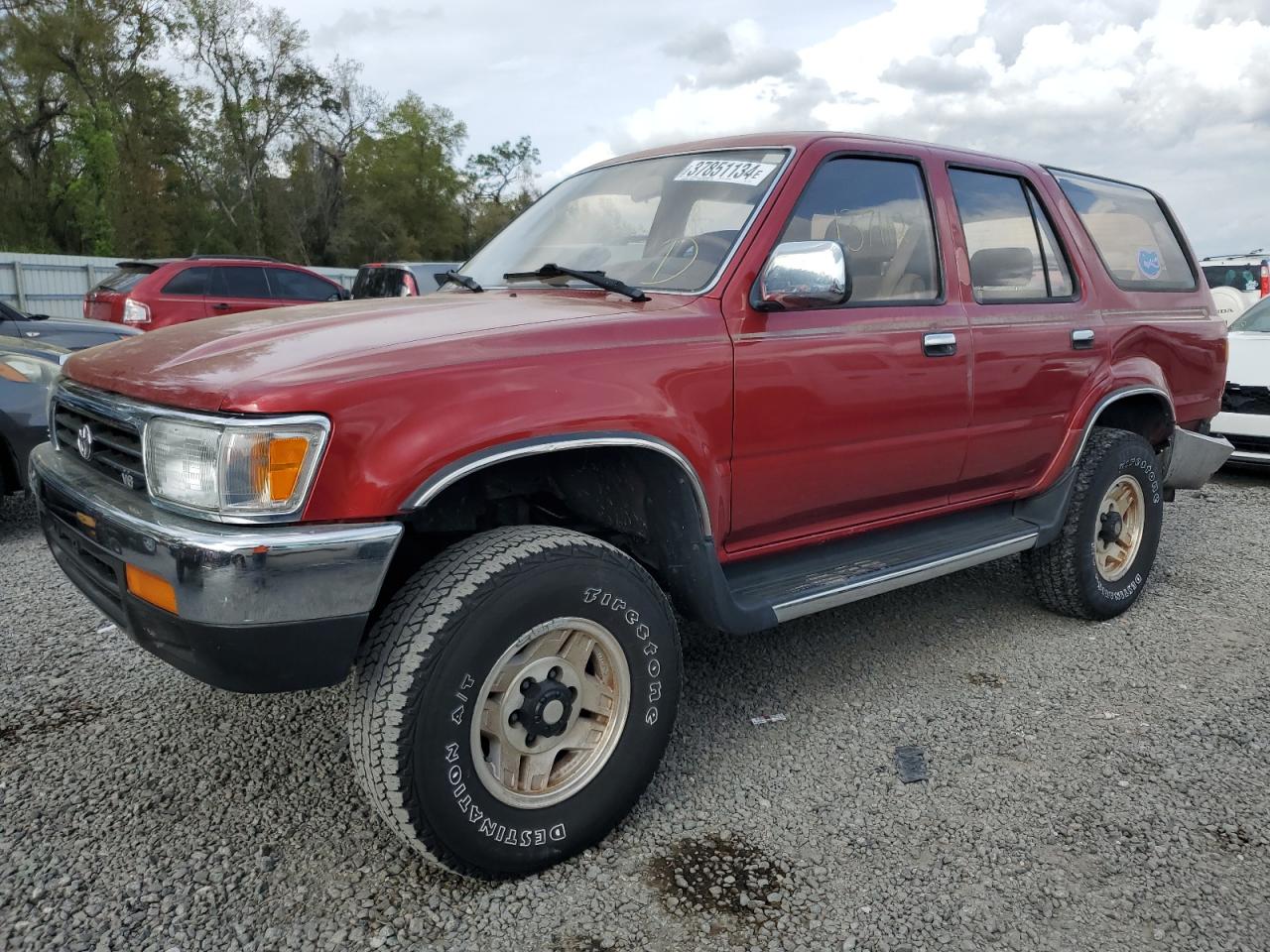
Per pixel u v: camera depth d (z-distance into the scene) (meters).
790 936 2.20
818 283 2.67
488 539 2.32
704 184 3.13
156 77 43.25
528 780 2.38
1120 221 4.43
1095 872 2.44
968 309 3.45
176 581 2.01
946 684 3.58
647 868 2.45
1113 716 3.33
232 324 2.63
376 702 2.15
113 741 3.05
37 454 2.84
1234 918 2.27
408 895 2.32
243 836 2.55
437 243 54.38
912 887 2.38
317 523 2.05
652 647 2.51
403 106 52.25
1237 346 7.35
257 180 48.09
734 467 2.76
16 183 35.91
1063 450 3.88
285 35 46.12
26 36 34.91
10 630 3.96
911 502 3.44
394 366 2.15
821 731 3.20
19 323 7.47
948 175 3.55
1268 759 3.03
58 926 2.18
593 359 2.42
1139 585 4.34
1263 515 6.36
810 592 2.95
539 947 2.15
